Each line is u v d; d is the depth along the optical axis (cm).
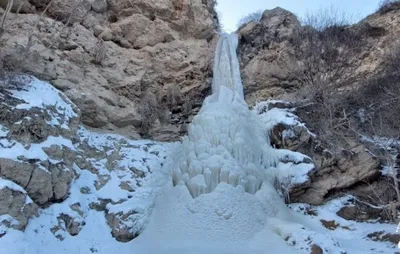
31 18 1273
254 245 864
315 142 1166
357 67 1552
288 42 1572
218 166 991
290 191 1060
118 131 1303
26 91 978
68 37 1324
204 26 1631
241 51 1634
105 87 1327
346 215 1045
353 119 1305
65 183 893
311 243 805
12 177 780
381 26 1683
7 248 683
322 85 1396
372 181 1112
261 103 1359
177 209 938
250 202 956
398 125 1229
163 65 1498
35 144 863
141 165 1146
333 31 1577
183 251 818
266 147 1148
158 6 1570
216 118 1127
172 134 1379
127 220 916
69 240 831
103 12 1504
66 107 1049
